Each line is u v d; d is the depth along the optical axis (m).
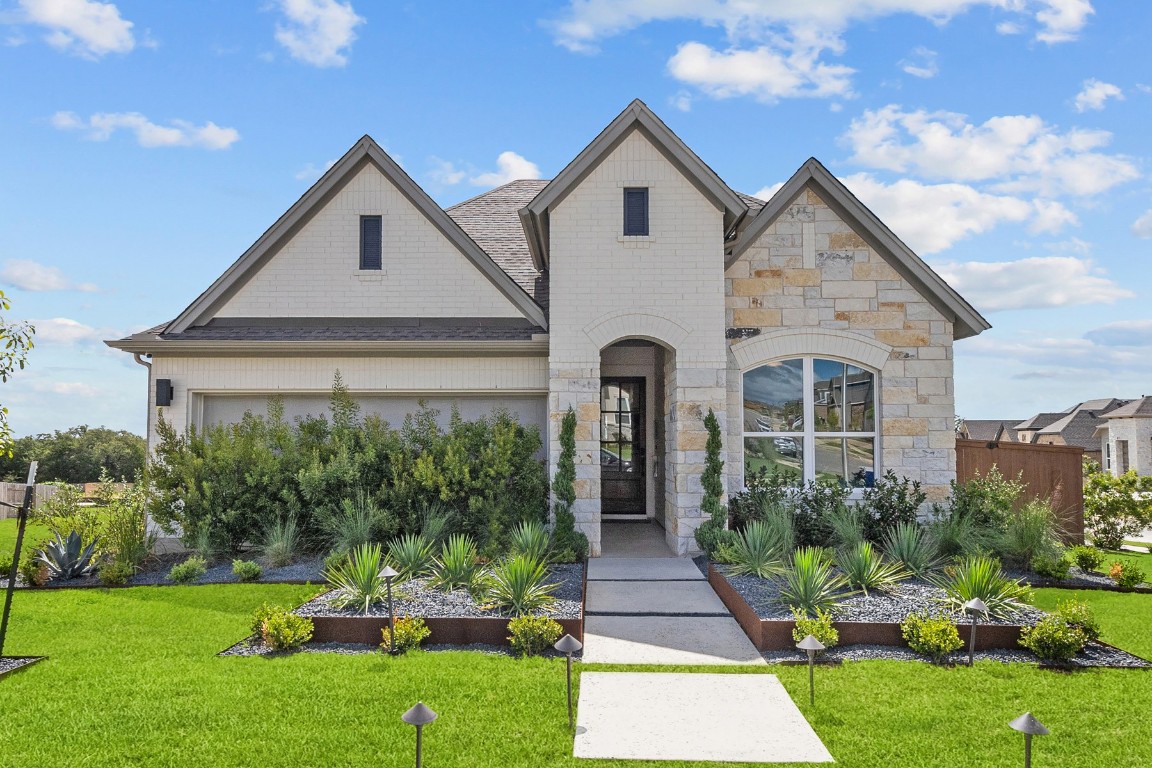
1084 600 10.08
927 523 13.00
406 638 7.79
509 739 5.61
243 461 12.54
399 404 14.45
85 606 9.48
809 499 12.63
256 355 14.14
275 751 5.34
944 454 13.67
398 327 14.71
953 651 7.73
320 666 7.18
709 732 5.81
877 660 7.48
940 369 13.75
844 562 9.87
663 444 15.59
